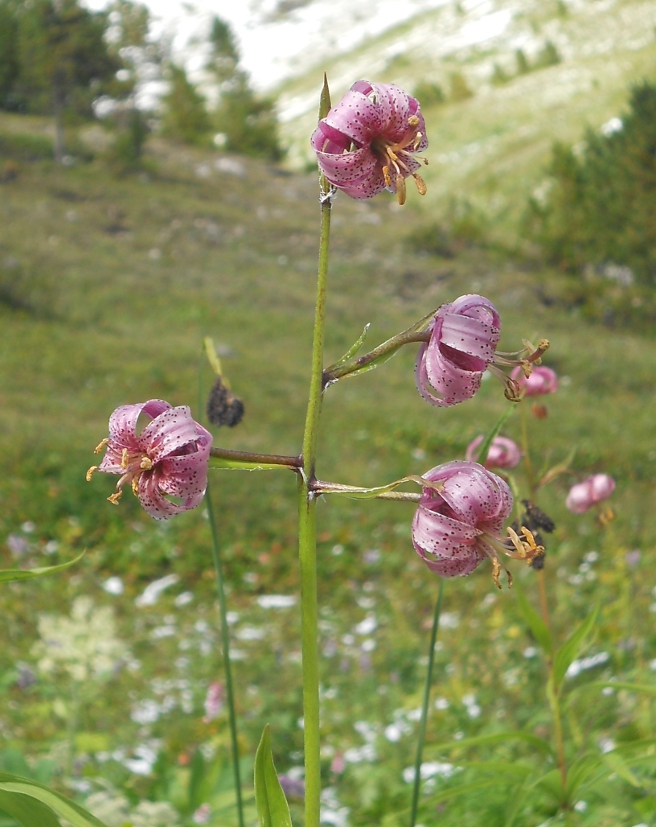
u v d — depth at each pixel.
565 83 58.81
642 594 6.02
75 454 12.44
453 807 3.23
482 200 46.94
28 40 36.44
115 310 23.36
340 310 26.83
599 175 28.67
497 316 1.76
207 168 40.38
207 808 2.93
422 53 90.75
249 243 32.09
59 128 35.66
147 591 9.77
